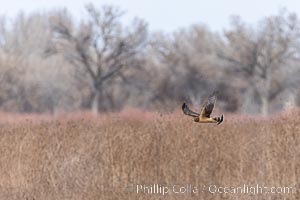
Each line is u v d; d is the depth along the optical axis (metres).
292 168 50.03
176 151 53.06
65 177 52.00
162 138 54.19
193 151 52.81
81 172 52.16
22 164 53.59
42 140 55.06
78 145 54.62
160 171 52.12
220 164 51.62
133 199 49.06
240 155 51.97
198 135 54.09
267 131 53.09
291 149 51.22
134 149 53.44
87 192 50.06
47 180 51.97
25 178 52.47
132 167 52.22
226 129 54.62
